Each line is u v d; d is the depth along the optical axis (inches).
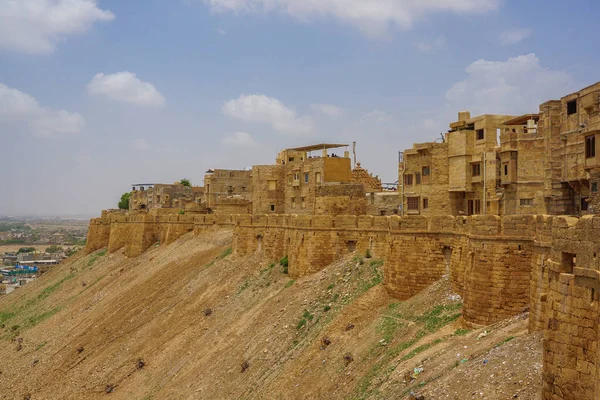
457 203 2775.6
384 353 1531.7
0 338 3708.2
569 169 2064.5
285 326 2063.2
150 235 4202.8
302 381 1673.2
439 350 1323.8
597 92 1883.6
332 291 2094.0
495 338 1211.2
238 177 4992.6
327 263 2317.9
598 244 802.8
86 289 3978.8
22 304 4456.2
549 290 916.6
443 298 1649.9
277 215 2738.7
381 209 3157.0
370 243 2194.9
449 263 1745.8
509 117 2667.3
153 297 3080.7
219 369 2062.0
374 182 3880.4
